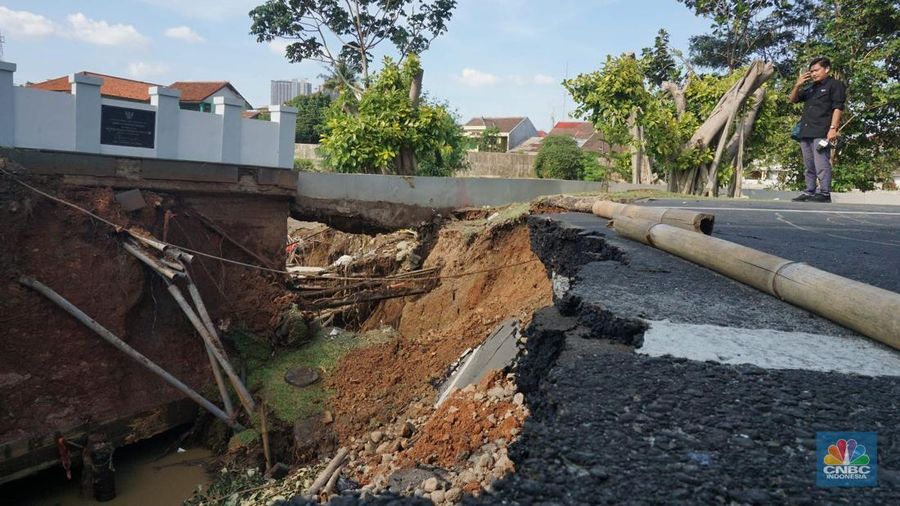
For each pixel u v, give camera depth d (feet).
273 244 45.65
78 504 31.53
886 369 7.98
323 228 75.46
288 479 29.32
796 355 8.48
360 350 41.16
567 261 19.92
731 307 10.81
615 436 6.34
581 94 58.90
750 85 55.06
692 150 56.13
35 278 33.01
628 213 19.92
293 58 89.97
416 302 48.78
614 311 10.44
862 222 23.82
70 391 33.40
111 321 35.40
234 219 43.50
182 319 39.32
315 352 41.34
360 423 33.40
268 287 44.24
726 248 13.09
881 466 5.76
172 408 37.14
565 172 101.86
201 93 136.46
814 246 17.13
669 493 5.41
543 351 11.03
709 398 7.13
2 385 31.19
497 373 18.62
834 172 71.46
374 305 54.65
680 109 62.95
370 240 67.87
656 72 76.48
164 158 39.04
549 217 25.73
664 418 6.68
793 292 10.72
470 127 217.97
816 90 36.29
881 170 73.67
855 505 5.21
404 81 60.75
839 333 9.43
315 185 47.67
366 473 23.45
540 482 5.69
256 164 43.65
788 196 70.44
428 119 58.59
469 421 16.78
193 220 41.24
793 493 5.38
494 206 57.57
